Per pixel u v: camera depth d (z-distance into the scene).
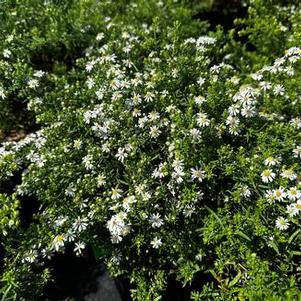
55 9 0.66
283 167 0.46
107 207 0.48
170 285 0.51
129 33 0.66
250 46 0.84
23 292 0.45
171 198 0.48
